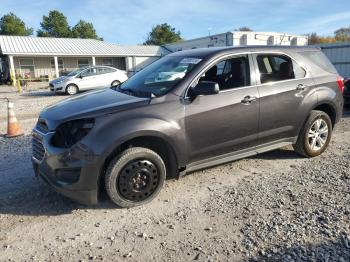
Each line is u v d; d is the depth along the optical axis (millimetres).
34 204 4086
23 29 66062
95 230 3494
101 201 4121
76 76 18984
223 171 5027
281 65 5098
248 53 4770
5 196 4309
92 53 34250
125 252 3105
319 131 5512
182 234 3371
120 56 36562
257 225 3477
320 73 5492
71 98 4641
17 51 30516
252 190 4328
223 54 4559
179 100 4105
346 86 9898
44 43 34688
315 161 5387
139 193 3932
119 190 3838
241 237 3281
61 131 3768
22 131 7980
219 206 3928
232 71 4621
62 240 3326
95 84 19484
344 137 6824
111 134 3654
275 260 2918
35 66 33281
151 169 3963
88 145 3600
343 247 3055
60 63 34594
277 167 5160
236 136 4562
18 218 3762
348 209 3734
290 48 5312
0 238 3371
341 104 5785
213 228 3459
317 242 3143
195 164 4348
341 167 5051
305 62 5355
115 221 3662
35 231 3498
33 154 4273
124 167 3805
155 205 3998
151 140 4082
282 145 5148
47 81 32750
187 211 3836
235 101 4457
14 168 5340
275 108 4855
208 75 4398
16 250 3172
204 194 4262
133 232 3438
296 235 3266
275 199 4047
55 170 3729
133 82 4898
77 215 3811
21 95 18953
